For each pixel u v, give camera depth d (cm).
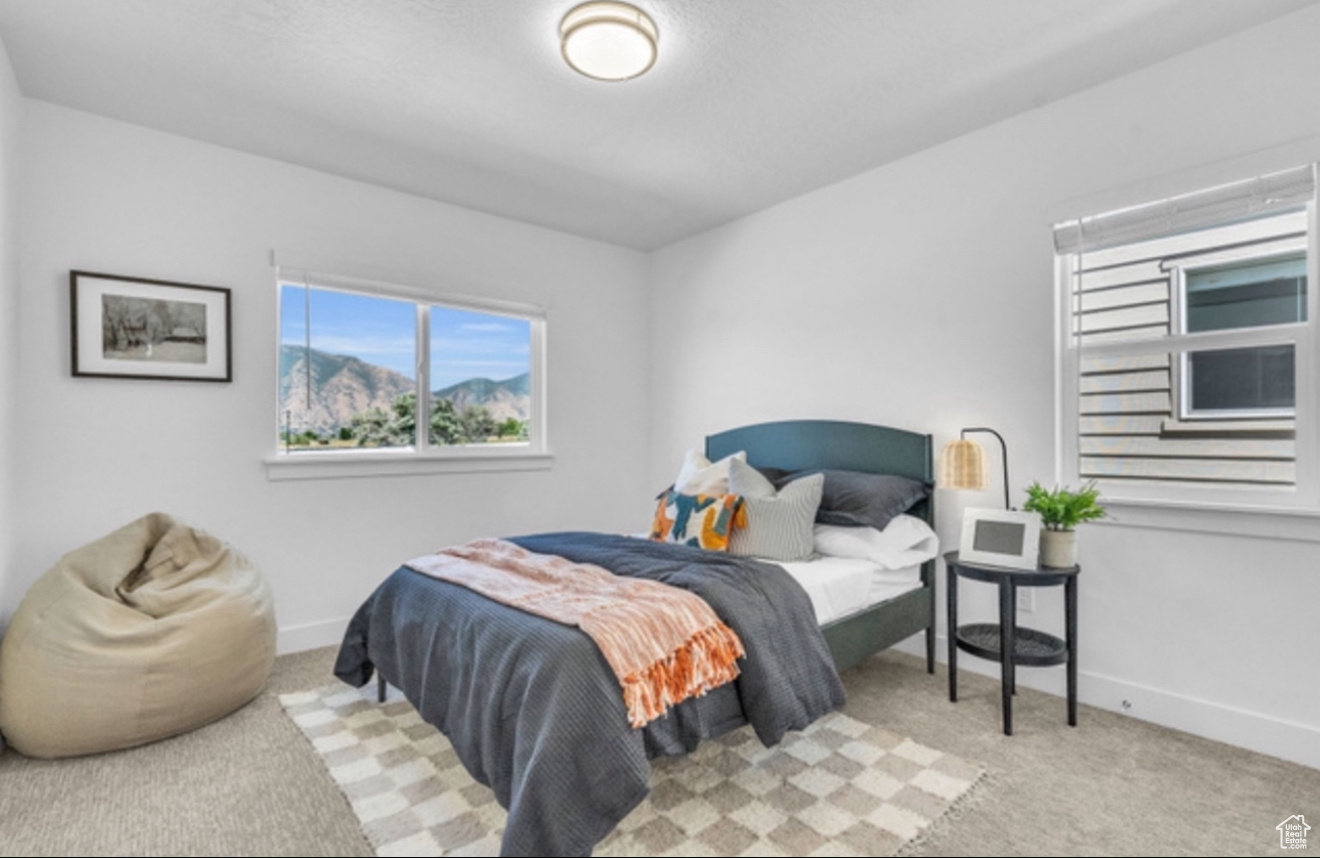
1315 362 203
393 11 195
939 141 288
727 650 181
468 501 365
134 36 208
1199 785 186
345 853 156
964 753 204
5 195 222
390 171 315
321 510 314
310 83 236
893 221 310
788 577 218
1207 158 218
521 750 152
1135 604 233
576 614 173
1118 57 225
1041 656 220
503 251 382
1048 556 227
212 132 275
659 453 446
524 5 192
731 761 199
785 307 361
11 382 235
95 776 189
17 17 198
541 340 404
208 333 284
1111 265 248
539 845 143
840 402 333
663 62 223
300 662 287
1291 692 201
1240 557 211
